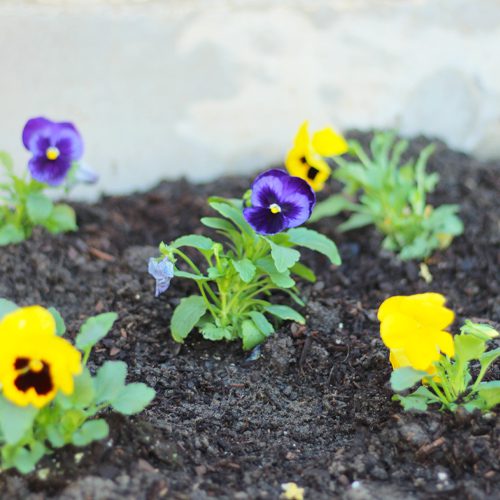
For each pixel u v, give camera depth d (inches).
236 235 40.1
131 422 35.3
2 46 48.6
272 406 37.9
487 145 54.1
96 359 39.5
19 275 43.2
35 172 42.9
